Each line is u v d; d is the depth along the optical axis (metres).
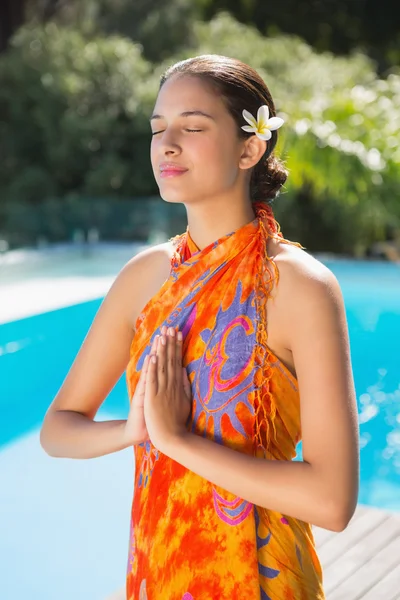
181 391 1.20
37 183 13.79
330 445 1.14
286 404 1.21
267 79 13.36
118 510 4.04
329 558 2.71
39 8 17.91
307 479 1.13
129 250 11.43
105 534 3.78
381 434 5.36
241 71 1.26
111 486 4.33
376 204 8.55
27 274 9.45
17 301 7.40
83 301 7.56
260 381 1.17
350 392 1.17
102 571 3.44
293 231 11.65
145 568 1.23
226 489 1.16
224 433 1.18
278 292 1.19
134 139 13.82
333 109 8.48
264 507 1.16
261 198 1.33
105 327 1.43
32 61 14.18
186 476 1.20
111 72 13.99
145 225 11.89
